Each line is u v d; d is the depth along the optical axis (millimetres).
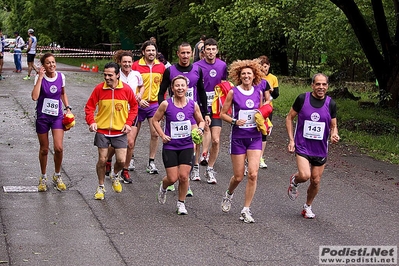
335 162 12602
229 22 26094
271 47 31703
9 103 20094
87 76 33688
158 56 14320
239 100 8297
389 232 7973
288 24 24234
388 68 19656
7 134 14781
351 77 29344
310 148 8422
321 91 8320
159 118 8570
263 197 9711
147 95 11008
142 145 14062
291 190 8789
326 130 8391
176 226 8062
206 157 11922
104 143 9273
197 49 15078
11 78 29141
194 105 8547
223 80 11047
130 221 8258
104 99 9227
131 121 9305
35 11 58781
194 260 6781
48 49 55438
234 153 8367
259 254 7012
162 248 7164
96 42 56625
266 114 8250
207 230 7910
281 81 29422
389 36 19453
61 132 9641
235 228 8016
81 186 10141
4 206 8820
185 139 8539
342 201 9578
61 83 9586
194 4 31078
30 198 9305
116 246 7207
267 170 11805
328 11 20984
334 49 23328
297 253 7070
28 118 17250
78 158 12297
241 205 9227
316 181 8453
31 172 11016
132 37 46000
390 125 16547
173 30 36969
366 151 13867
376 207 9250
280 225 8195
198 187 10312
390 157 13258
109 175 10781
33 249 7027
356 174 11547
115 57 10781
